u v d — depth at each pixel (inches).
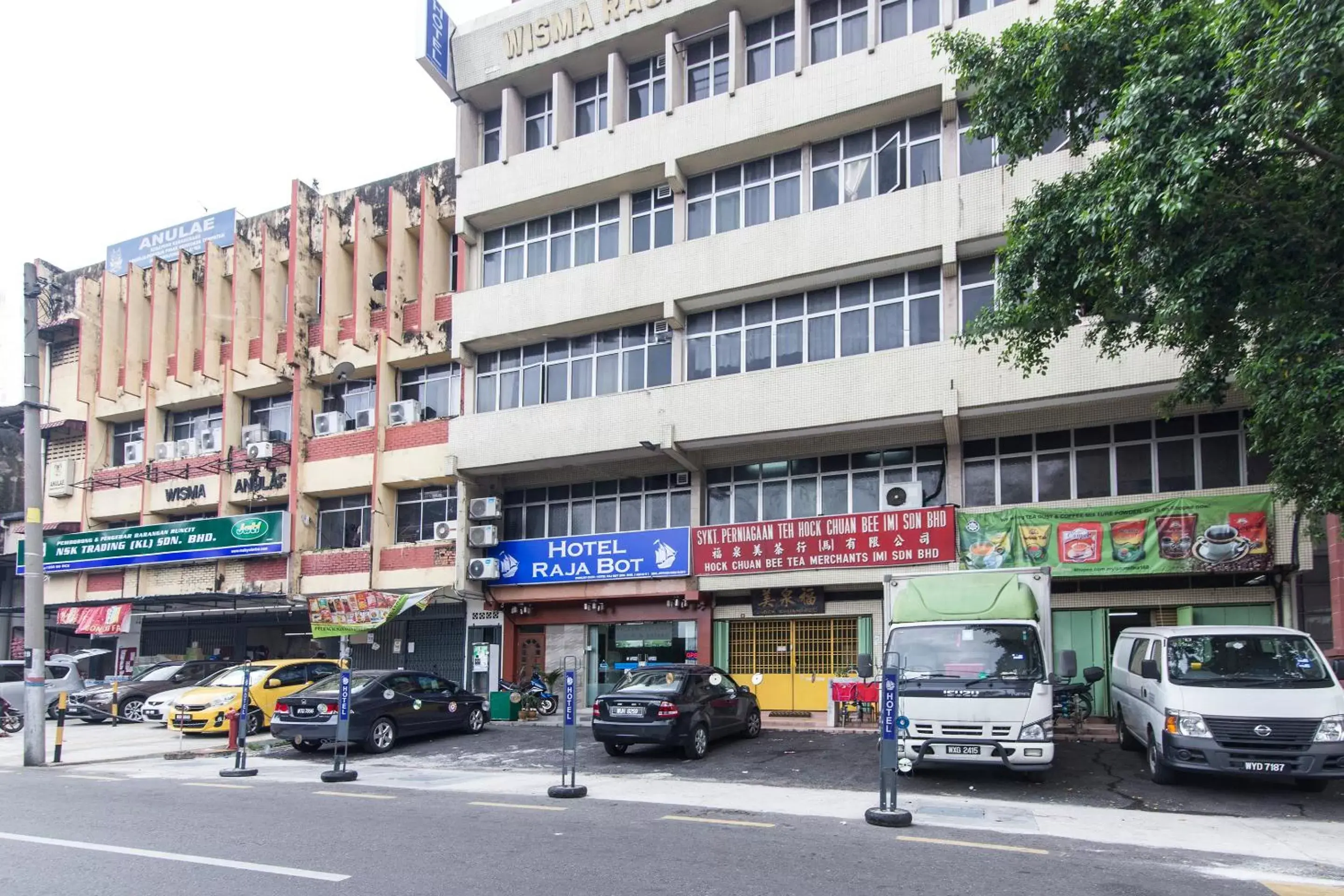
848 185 774.5
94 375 1175.6
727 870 278.8
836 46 797.9
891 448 761.6
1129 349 592.4
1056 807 397.4
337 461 988.6
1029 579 493.0
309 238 1045.2
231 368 1068.5
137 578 1096.8
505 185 912.3
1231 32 349.7
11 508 1338.6
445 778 507.5
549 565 863.7
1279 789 436.1
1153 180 362.3
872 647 751.1
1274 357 383.6
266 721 770.2
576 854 299.9
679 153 822.5
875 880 268.5
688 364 822.5
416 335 960.3
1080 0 449.7
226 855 300.4
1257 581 635.5
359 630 887.1
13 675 865.5
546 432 848.3
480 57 934.4
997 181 689.0
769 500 806.5
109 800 428.1
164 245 1178.0
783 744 623.2
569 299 860.6
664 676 589.3
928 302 730.8
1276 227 368.5
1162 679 444.1
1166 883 269.7
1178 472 669.9
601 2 875.4
